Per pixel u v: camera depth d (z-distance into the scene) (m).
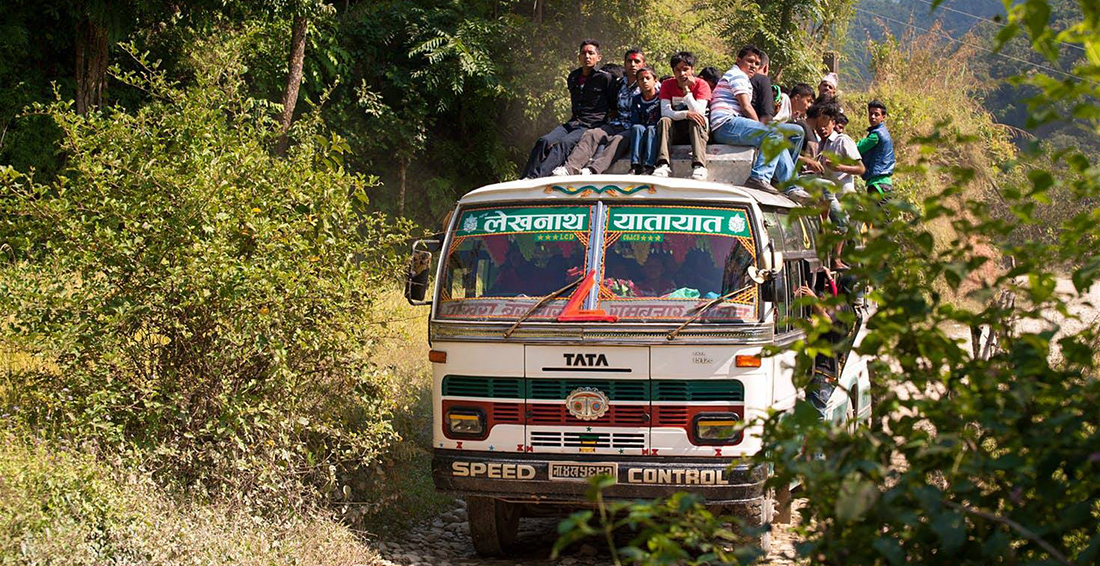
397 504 9.75
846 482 3.41
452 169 27.03
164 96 9.63
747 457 4.14
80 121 8.85
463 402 8.39
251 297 8.34
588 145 10.45
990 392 3.72
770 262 8.31
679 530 3.89
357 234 9.27
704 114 10.30
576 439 8.15
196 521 7.76
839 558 3.60
